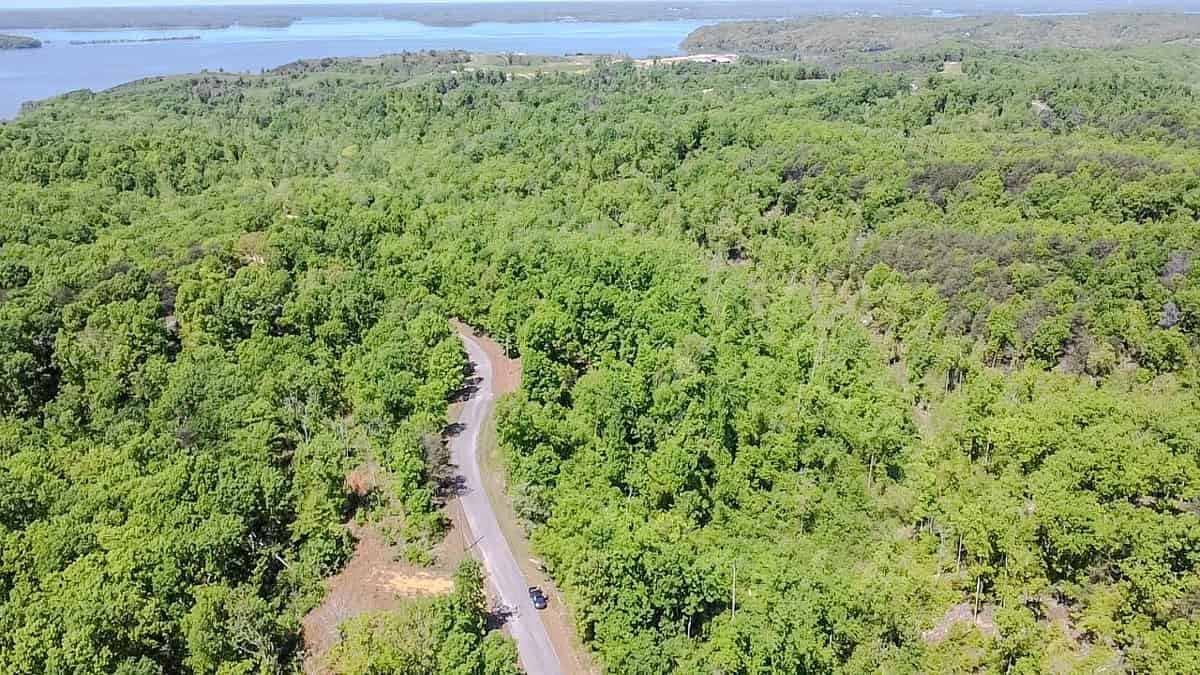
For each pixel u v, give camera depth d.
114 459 82.06
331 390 97.69
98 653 56.66
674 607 64.31
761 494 82.50
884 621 63.84
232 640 60.88
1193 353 100.19
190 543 67.00
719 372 95.81
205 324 107.94
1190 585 61.97
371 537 76.75
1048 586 67.06
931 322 112.06
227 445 83.12
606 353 102.75
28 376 98.25
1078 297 111.00
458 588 65.75
